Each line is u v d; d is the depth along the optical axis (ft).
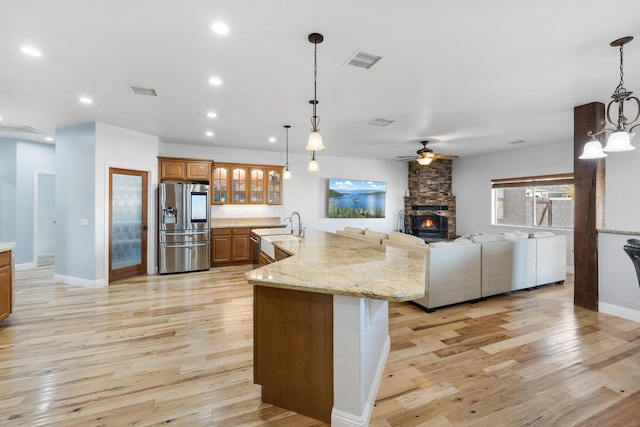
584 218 12.16
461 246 12.35
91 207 15.11
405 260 7.27
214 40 7.59
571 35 7.34
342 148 21.85
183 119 14.57
